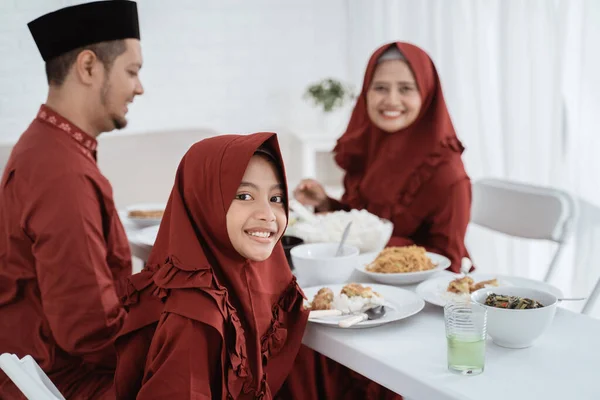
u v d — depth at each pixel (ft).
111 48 5.30
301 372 4.46
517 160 8.51
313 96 11.24
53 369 4.82
